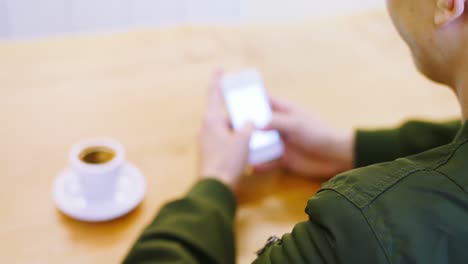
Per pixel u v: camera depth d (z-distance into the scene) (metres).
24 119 0.85
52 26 1.56
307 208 0.46
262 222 0.75
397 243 0.42
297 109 0.86
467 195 0.43
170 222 0.65
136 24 1.63
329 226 0.43
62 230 0.71
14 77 0.92
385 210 0.43
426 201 0.43
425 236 0.42
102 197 0.73
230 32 1.10
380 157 0.81
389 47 1.12
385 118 0.94
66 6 1.53
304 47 1.09
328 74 1.03
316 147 0.83
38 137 0.83
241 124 0.85
